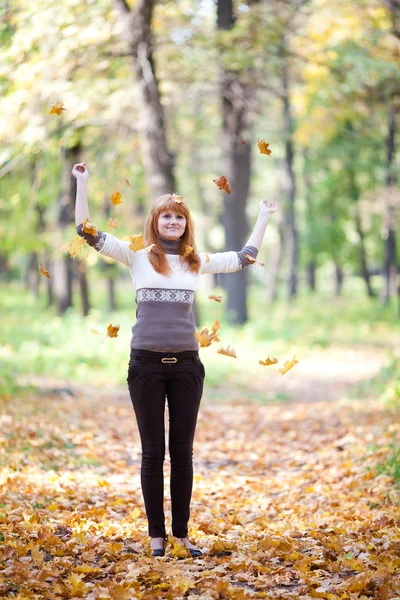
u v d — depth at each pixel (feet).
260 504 20.42
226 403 40.55
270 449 28.71
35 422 28.02
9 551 13.76
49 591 12.25
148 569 13.33
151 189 54.85
